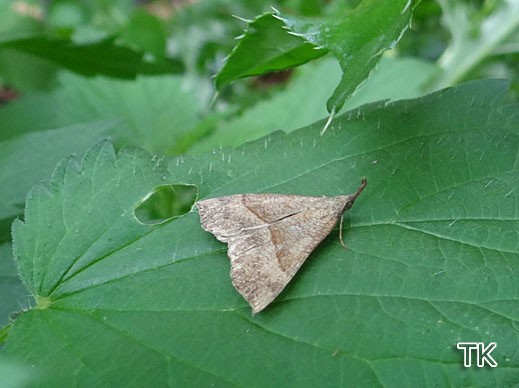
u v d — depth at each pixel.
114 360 0.06
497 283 0.06
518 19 0.12
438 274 0.06
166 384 0.05
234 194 0.07
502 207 0.06
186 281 0.06
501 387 0.05
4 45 0.11
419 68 0.12
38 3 0.17
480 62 0.13
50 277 0.06
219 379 0.05
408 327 0.06
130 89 0.14
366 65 0.06
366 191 0.07
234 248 0.06
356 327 0.06
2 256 0.08
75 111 0.13
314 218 0.06
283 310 0.06
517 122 0.07
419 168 0.07
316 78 0.12
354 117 0.07
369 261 0.06
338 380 0.05
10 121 0.13
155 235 0.07
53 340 0.06
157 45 0.16
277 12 0.06
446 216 0.06
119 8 0.18
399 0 0.06
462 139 0.07
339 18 0.06
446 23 0.14
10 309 0.08
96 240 0.07
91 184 0.07
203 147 0.12
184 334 0.06
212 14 0.18
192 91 0.14
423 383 0.05
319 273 0.06
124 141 0.13
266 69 0.08
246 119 0.12
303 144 0.07
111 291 0.06
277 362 0.05
